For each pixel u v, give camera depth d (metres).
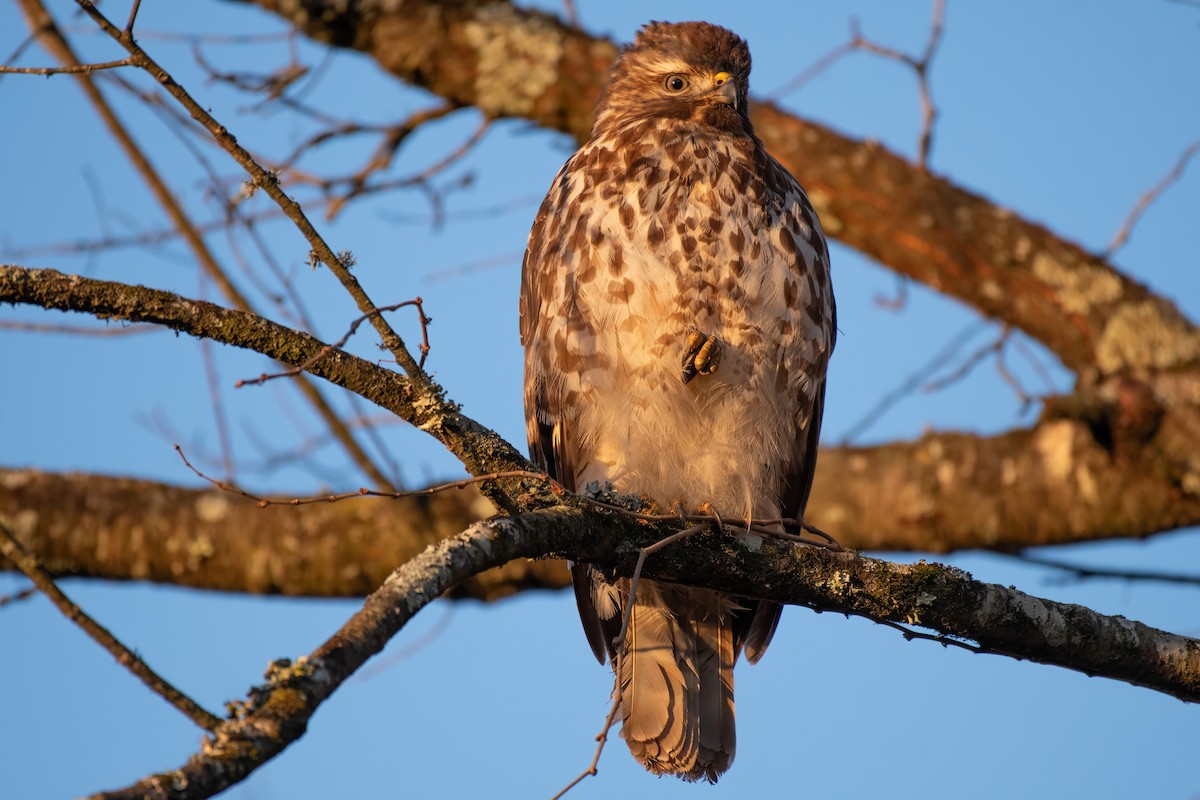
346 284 6.16
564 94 13.11
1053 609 7.44
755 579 7.39
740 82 10.13
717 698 9.38
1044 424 11.83
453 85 13.24
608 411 9.03
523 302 10.25
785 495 9.87
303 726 4.51
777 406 9.17
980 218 12.52
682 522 7.26
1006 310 12.40
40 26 11.84
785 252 8.98
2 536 5.11
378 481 11.79
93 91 11.61
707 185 8.92
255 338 6.09
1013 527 11.67
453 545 5.62
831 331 9.54
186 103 5.97
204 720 4.52
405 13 13.12
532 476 6.37
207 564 11.73
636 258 8.83
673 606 9.42
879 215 12.61
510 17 13.33
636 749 9.23
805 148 12.84
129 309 5.90
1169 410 11.37
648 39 10.45
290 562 11.66
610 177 9.04
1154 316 11.96
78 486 11.98
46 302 5.81
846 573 7.41
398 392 6.35
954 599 7.36
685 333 8.85
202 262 11.54
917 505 11.76
